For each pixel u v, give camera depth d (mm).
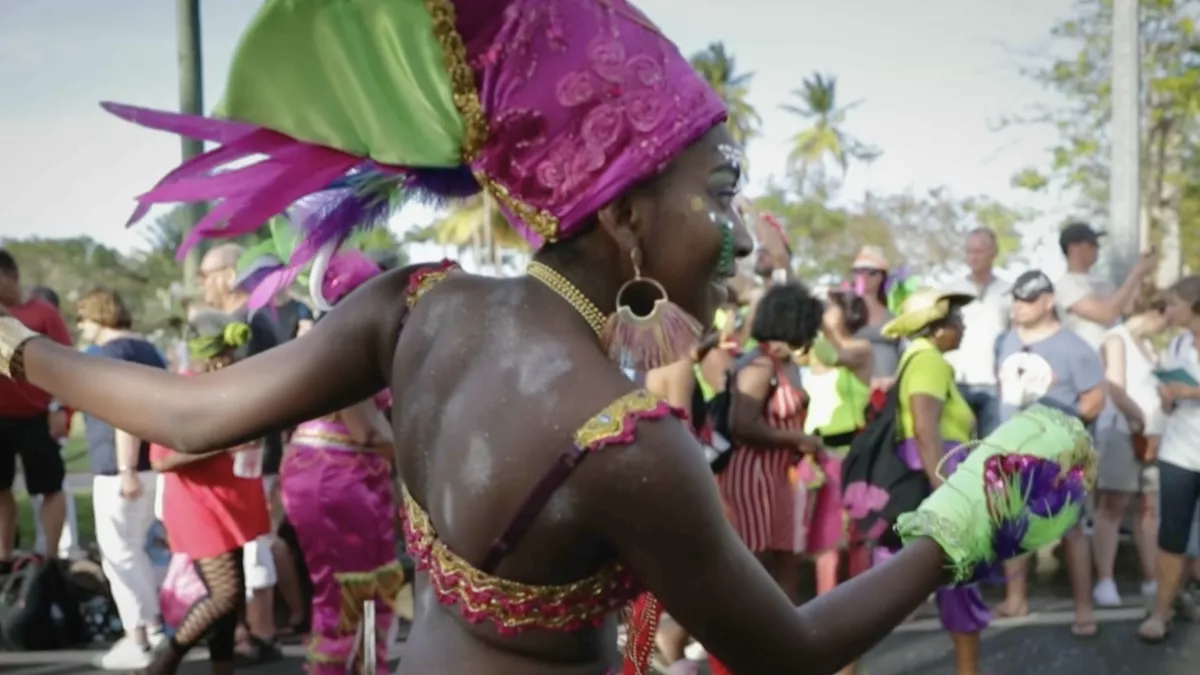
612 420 1339
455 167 1623
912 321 4773
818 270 25891
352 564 4355
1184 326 6035
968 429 4805
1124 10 11219
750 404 4754
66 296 13961
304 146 1570
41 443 6621
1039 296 6082
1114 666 5816
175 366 7059
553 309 1464
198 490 4637
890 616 1489
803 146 25750
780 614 1391
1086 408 5973
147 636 5898
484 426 1403
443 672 1449
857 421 5699
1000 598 7117
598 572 1412
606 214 1446
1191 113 20922
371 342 1623
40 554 6379
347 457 4352
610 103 1426
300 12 1472
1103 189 20922
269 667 5840
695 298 1479
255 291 1810
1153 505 6996
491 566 1394
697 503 1329
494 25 1457
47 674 5762
